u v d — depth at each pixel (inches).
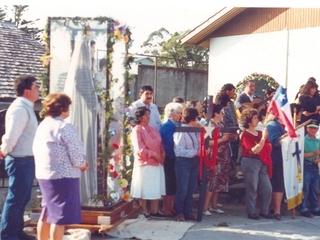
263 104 402.9
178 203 321.4
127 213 312.5
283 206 386.0
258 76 564.1
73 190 231.8
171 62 1127.0
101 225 278.7
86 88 285.7
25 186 261.9
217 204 371.2
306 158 362.0
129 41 301.1
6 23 871.1
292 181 347.3
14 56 775.7
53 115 237.0
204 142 318.7
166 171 332.5
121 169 305.9
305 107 389.7
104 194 285.0
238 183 389.1
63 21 288.5
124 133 305.4
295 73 556.4
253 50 594.6
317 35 535.5
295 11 555.8
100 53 285.4
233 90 374.3
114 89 293.9
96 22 284.8
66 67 289.1
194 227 309.6
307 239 296.5
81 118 285.4
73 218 231.1
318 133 376.5
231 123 363.6
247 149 337.1
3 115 531.5
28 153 261.3
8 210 261.7
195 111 323.0
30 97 262.7
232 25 614.2
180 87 863.7
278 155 346.6
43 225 237.6
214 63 633.6
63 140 229.9
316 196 364.8
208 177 339.9
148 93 350.0
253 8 591.2
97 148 285.4
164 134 327.6
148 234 286.7
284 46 565.6
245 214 353.4
